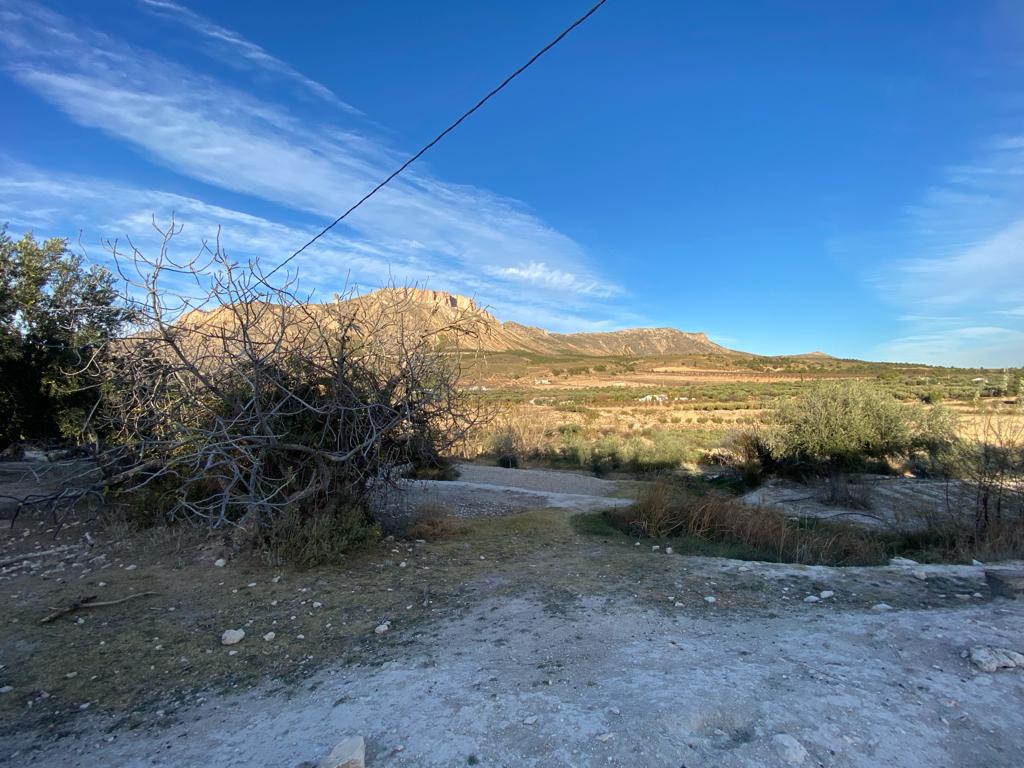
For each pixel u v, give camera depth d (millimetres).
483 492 14102
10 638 4684
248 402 6133
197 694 3770
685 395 64625
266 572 6367
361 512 7797
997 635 4020
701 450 23938
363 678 3832
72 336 8906
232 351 6363
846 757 2629
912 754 2652
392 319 7496
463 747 2836
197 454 5703
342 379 6777
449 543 8266
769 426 17062
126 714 3527
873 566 6773
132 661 4281
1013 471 8625
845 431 13805
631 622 4668
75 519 8695
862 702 3107
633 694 3262
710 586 5723
